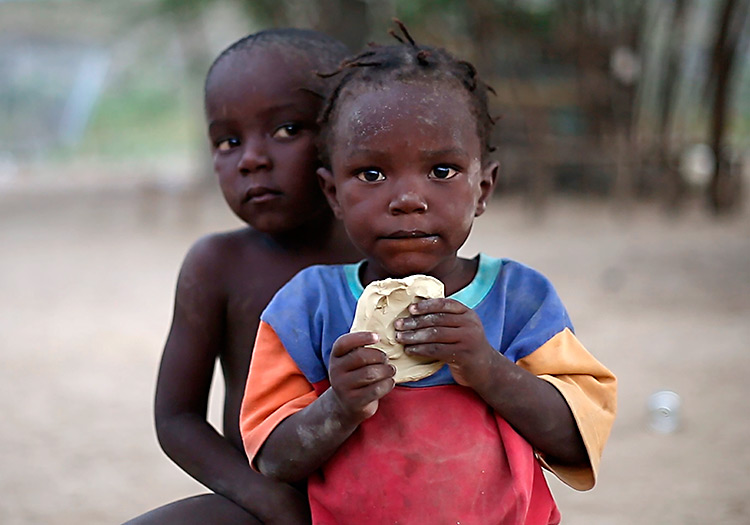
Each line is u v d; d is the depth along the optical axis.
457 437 1.62
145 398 5.89
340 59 2.12
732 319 7.60
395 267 1.64
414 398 1.64
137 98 38.72
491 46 15.41
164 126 39.41
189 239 14.16
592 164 15.66
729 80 14.05
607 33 15.57
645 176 16.36
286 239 2.11
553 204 16.14
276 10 16.52
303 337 1.73
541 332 1.70
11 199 21.09
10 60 36.31
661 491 3.98
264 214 2.03
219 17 23.83
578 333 7.19
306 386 1.74
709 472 4.20
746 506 3.78
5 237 14.82
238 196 2.04
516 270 1.79
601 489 4.04
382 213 1.61
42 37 36.31
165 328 8.02
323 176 1.80
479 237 12.84
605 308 8.12
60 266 11.77
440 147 1.60
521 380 1.60
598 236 12.70
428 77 1.65
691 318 7.66
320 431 1.58
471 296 1.74
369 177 1.63
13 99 36.50
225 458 1.93
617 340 6.94
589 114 15.66
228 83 2.03
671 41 15.93
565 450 1.67
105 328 8.05
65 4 36.28
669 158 15.34
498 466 1.64
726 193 14.34
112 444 4.95
